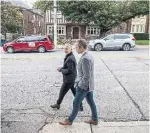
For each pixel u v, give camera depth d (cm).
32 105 536
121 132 395
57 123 433
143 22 4050
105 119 454
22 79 815
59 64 1178
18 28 3406
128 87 701
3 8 2992
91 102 415
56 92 644
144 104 543
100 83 752
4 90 664
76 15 2583
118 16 2612
